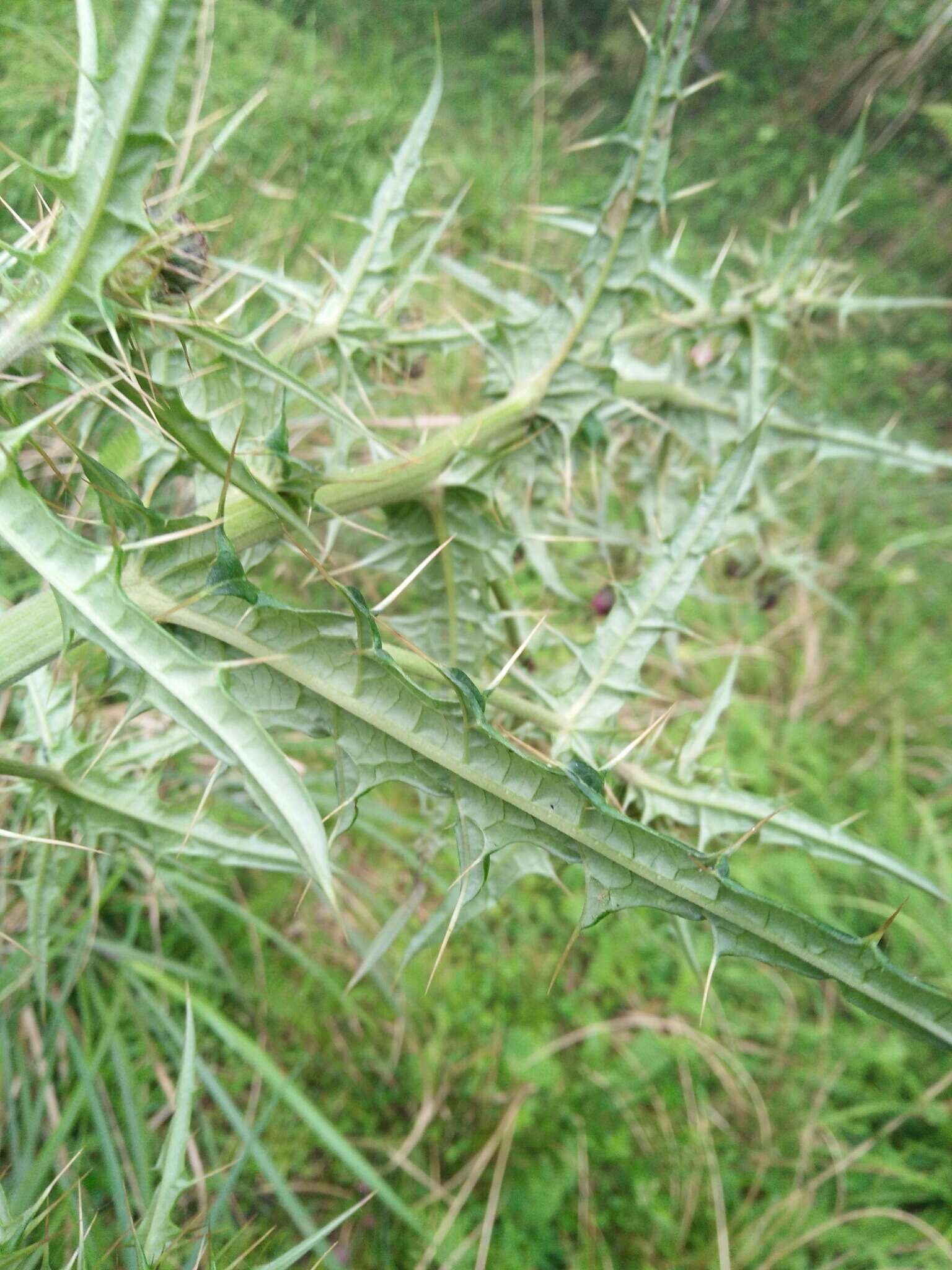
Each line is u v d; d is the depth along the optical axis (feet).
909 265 3.53
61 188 0.59
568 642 0.97
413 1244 1.49
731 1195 1.72
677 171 3.58
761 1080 1.86
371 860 1.83
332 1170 1.51
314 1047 1.61
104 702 1.37
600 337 1.02
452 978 1.76
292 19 2.87
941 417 3.33
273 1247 1.37
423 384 2.07
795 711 2.40
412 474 0.97
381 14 3.31
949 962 2.01
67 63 1.65
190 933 1.53
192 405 0.83
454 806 0.90
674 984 1.92
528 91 3.41
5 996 1.11
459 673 0.66
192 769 1.50
